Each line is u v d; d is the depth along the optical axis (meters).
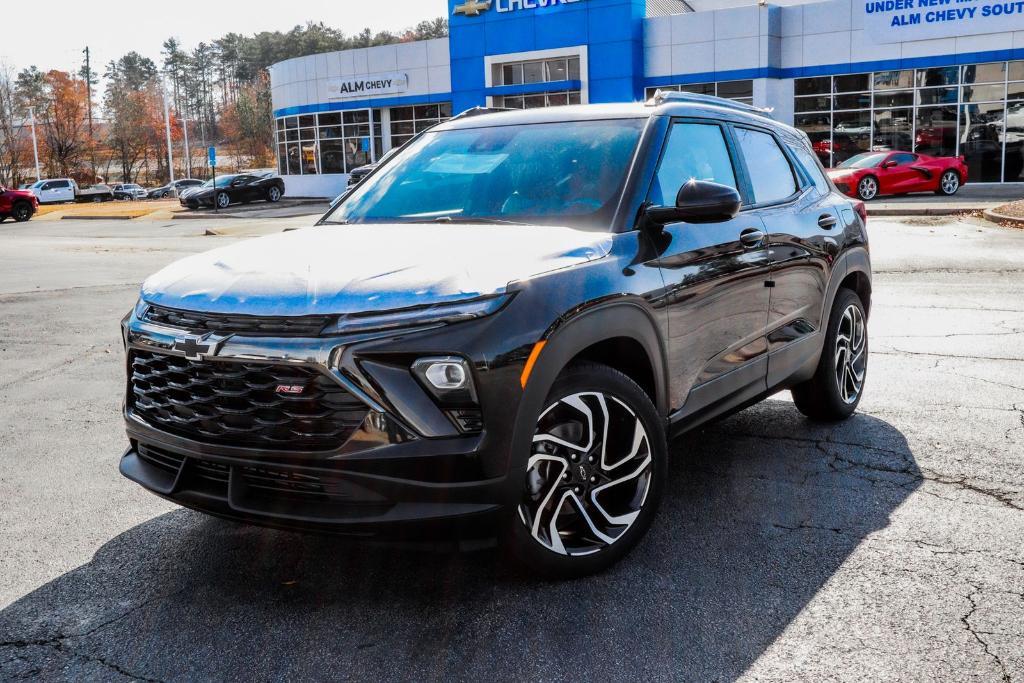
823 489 4.17
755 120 4.69
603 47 34.47
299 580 3.34
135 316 3.21
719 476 4.38
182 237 24.28
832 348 5.01
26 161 88.25
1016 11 28.55
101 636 2.97
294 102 44.56
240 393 2.88
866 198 23.84
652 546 3.58
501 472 2.86
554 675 2.69
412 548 2.86
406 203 3.94
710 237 3.83
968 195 25.33
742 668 2.70
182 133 108.12
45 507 4.15
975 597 3.11
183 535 3.79
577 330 3.06
